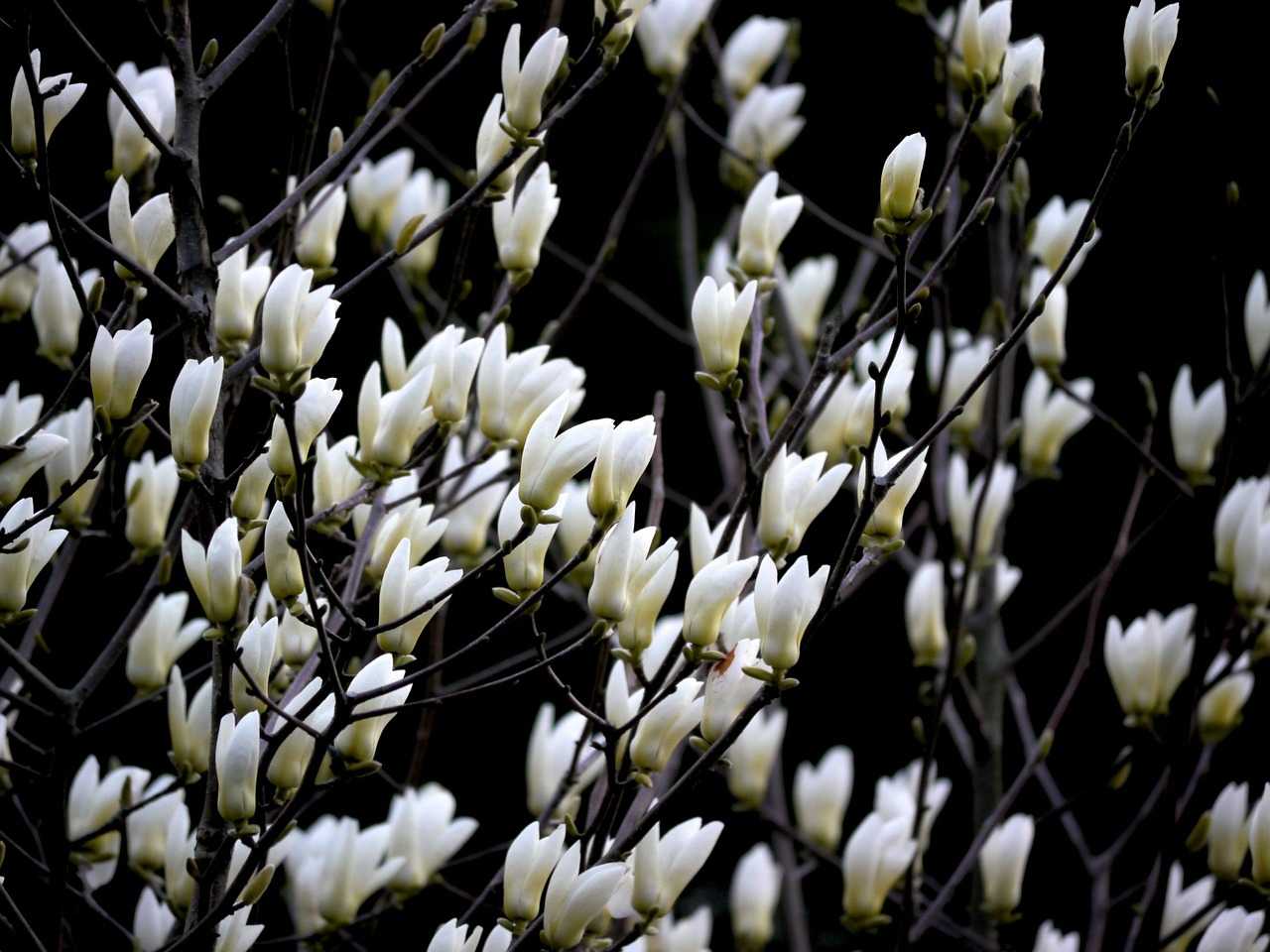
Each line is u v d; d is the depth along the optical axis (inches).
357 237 362.0
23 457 189.2
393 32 362.3
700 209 462.9
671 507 414.9
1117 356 377.4
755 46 274.5
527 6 274.2
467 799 406.0
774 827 219.1
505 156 193.2
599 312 444.5
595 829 190.1
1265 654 212.8
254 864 186.4
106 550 250.4
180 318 192.2
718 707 189.2
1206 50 315.3
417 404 191.3
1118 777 213.6
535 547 189.3
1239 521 209.5
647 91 439.8
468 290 202.1
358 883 203.0
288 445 193.0
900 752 424.5
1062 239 221.6
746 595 195.9
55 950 190.5
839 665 432.5
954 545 222.4
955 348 231.9
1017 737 373.4
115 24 270.7
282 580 189.0
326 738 186.1
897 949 205.0
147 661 203.3
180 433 187.6
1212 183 205.0
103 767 274.2
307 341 186.2
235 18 297.4
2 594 189.0
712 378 192.9
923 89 444.1
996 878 214.4
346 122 362.0
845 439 196.7
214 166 294.4
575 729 216.1
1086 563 389.1
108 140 279.9
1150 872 213.0
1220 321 203.9
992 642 228.4
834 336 192.7
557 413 186.9
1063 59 369.4
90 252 211.9
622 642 189.6
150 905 200.1
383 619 189.0
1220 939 200.8
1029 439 235.8
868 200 452.8
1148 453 211.0
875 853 207.6
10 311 208.8
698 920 217.6
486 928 209.0
